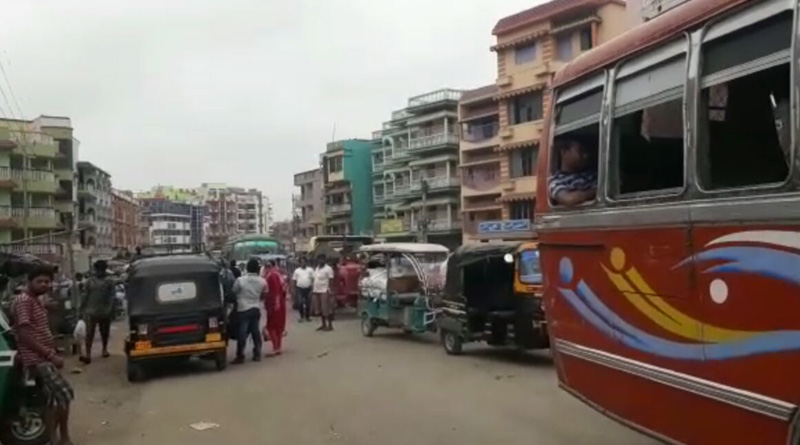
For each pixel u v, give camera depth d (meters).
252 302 14.48
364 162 81.19
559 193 5.94
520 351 14.62
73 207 66.31
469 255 13.84
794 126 3.59
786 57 3.70
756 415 3.78
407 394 10.30
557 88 6.08
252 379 12.28
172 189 157.00
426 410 9.13
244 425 8.73
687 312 4.32
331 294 20.64
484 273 14.12
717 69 4.18
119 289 26.05
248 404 10.07
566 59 46.38
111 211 97.38
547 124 6.23
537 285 12.77
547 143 6.19
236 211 163.50
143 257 14.21
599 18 44.41
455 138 62.75
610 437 7.34
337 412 9.24
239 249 44.16
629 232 4.91
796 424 3.54
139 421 9.24
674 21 4.56
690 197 4.30
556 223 5.96
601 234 5.27
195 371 13.49
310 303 23.17
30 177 56.84
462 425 8.21
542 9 46.94
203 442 7.95
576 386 5.72
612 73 5.24
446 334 14.74
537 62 47.62
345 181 80.69
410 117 66.19
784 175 3.68
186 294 13.10
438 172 63.62
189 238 140.38
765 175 3.80
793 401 3.54
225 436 8.19
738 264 3.91
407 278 17.61
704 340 4.18
